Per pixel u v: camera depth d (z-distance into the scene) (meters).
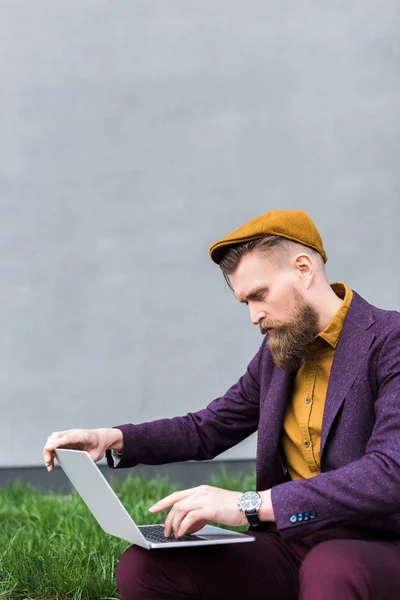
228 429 3.84
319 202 8.79
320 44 8.83
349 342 3.26
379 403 3.13
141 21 8.95
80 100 9.00
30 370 8.88
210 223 8.85
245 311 8.75
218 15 8.89
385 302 8.70
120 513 3.04
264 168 8.84
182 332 8.81
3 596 4.47
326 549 2.86
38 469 8.82
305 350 3.29
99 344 8.86
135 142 8.94
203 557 3.24
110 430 3.72
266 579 3.29
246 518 3.02
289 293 3.28
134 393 8.80
